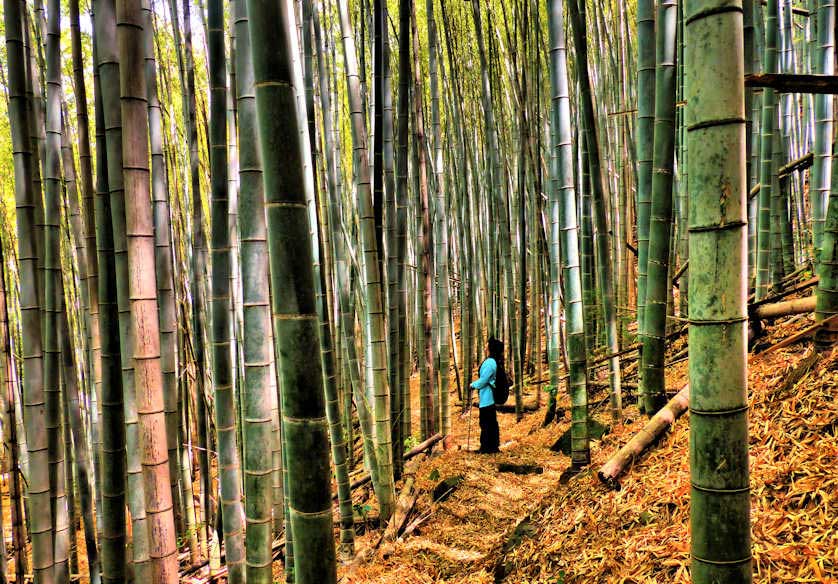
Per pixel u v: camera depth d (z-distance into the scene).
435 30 5.80
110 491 2.19
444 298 5.73
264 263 2.03
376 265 3.98
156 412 1.99
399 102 4.46
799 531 2.04
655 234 3.46
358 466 5.71
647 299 3.55
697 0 1.27
